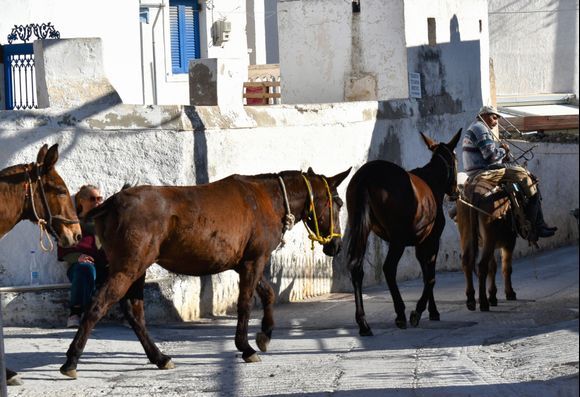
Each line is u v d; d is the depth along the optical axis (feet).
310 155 59.57
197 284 51.85
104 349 43.11
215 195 38.99
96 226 37.73
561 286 65.77
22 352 42.06
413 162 69.56
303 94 73.92
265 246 40.60
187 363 40.57
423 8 72.84
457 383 34.65
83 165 49.62
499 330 47.39
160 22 87.20
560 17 123.24
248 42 102.99
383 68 71.10
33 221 36.78
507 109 115.24
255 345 44.75
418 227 48.57
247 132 55.11
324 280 61.00
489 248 54.44
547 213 93.97
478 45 81.25
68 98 49.70
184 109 51.70
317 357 41.50
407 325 49.98
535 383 33.60
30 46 57.98
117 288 36.50
